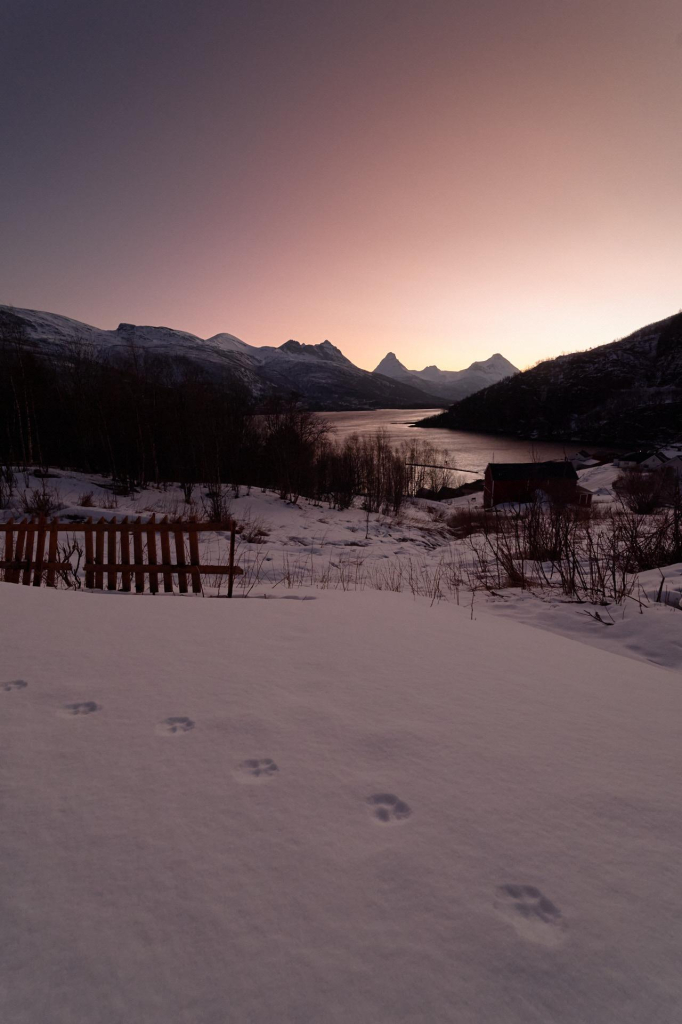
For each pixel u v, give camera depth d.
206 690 2.57
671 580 7.14
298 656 3.25
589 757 2.17
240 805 1.64
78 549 6.54
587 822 1.67
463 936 1.18
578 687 3.20
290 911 1.22
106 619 3.73
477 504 50.25
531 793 1.83
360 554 16.23
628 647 5.08
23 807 1.56
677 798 1.87
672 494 10.34
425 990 1.03
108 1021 0.94
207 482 32.09
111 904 1.21
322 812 1.63
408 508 41.59
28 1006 0.96
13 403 30.19
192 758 1.91
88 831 1.47
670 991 1.06
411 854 1.46
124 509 21.41
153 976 1.04
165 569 6.40
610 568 8.61
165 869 1.34
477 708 2.64
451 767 1.99
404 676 3.04
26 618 3.58
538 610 6.45
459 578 9.57
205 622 3.89
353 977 1.06
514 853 1.49
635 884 1.38
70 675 2.63
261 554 14.26
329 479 40.31
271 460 36.59
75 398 32.81
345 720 2.35
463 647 3.96
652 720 2.70
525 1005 1.01
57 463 31.70
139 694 2.46
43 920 1.16
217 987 1.02
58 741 1.97
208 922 1.18
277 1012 0.97
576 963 1.12
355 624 4.34
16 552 6.54
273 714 2.35
